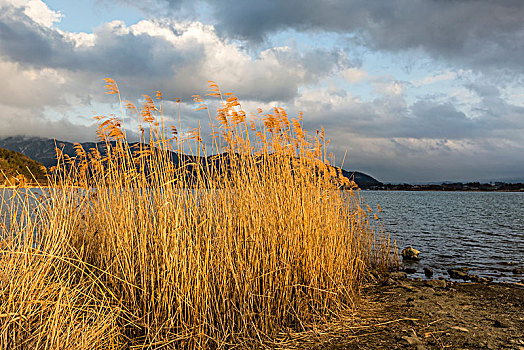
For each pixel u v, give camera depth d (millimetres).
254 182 6449
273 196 6559
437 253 14562
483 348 5066
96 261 6016
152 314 4910
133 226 5402
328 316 6332
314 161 7465
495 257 13852
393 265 12180
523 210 42562
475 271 11547
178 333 4836
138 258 5164
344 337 5504
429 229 22156
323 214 7312
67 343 3568
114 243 5371
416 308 7082
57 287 4273
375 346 5137
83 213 6527
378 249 12883
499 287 9250
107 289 4855
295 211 6531
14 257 4164
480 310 7070
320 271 6531
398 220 27797
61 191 5672
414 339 5289
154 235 5328
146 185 5508
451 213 36406
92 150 6395
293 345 5219
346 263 7637
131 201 5539
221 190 6020
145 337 4789
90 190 6148
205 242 5449
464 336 5547
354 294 7461
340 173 8234
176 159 5629
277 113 7070
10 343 3461
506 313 6859
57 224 4969
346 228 8227
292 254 6188
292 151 7164
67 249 5551
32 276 4059
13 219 4344
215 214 5758
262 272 5867
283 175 6852
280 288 5848
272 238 6055
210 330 5047
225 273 5410
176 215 5156
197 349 4789
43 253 4219
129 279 4996
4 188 4453
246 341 5191
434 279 10352
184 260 5004
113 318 4500
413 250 13711
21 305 3652
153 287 4922
